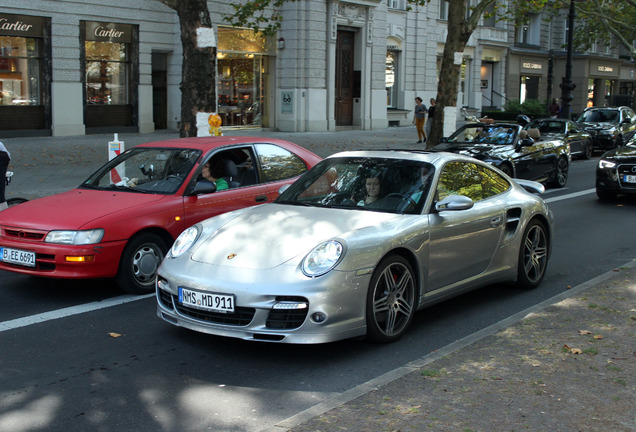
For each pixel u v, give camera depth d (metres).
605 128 24.41
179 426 3.83
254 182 7.68
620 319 5.38
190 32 12.60
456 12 19.98
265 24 26.86
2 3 20.55
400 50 33.72
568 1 33.91
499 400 3.86
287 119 27.73
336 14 28.05
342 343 5.25
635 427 3.53
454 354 4.62
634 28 32.34
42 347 5.14
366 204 5.64
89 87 23.42
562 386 4.06
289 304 4.57
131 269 6.47
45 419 3.92
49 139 21.47
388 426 3.54
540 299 6.55
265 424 3.85
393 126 33.53
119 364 4.79
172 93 26.02
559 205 12.76
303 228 5.13
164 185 7.04
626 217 11.40
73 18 22.36
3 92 21.27
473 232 5.88
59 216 6.34
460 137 14.52
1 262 6.41
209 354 4.99
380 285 5.05
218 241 5.15
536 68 45.31
